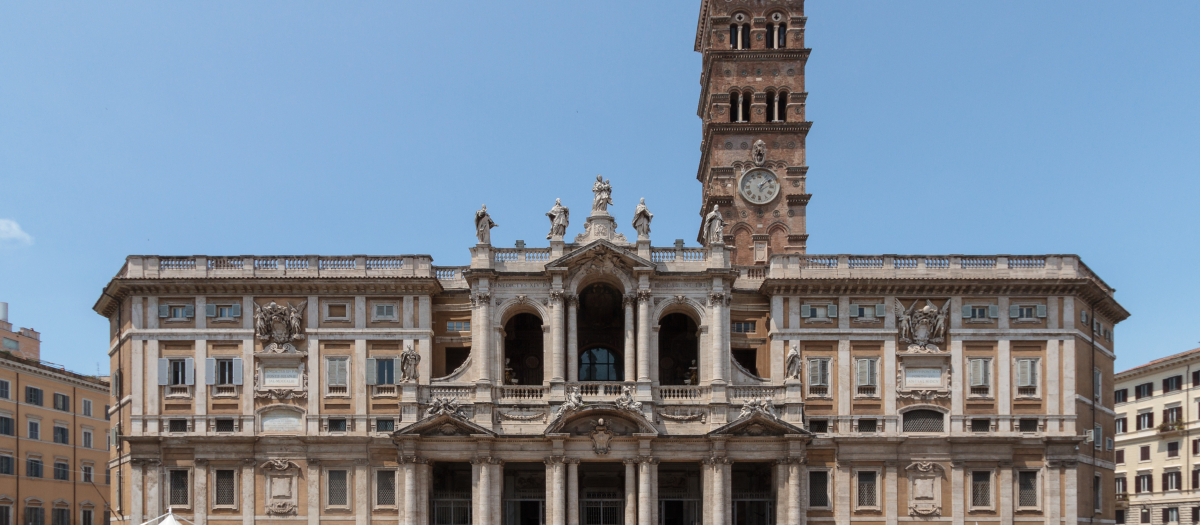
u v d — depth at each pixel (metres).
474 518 72.94
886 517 75.75
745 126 95.75
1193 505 101.75
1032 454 76.88
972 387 77.69
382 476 75.94
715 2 98.56
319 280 77.25
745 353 81.94
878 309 78.50
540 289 76.88
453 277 80.50
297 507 75.50
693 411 74.88
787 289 78.56
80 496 105.44
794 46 98.00
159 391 77.00
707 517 73.44
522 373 82.00
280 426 76.81
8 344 111.00
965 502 76.06
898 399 77.62
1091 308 81.62
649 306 76.06
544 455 73.69
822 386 77.69
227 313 77.81
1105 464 82.06
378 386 77.19
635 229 78.31
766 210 95.25
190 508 75.44
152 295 78.00
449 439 73.44
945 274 79.00
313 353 77.44
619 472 79.94
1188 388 104.19
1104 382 83.75
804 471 75.44
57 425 102.88
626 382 74.69
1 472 94.62
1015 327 78.38
